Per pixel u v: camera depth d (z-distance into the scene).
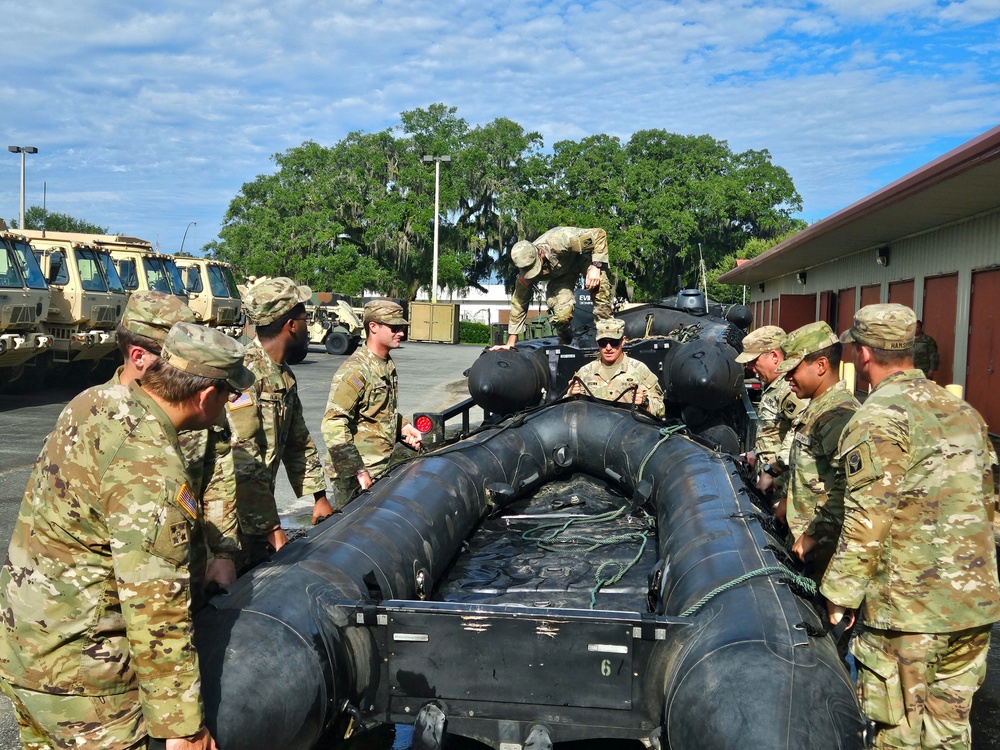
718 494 4.11
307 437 4.04
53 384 17.42
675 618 2.85
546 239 6.54
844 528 2.78
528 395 6.78
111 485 2.05
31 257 14.16
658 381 6.77
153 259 19.31
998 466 2.97
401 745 3.51
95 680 2.12
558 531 4.91
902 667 2.80
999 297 10.17
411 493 4.19
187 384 2.19
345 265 47.34
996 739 3.66
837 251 16.73
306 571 3.07
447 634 2.95
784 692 2.38
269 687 2.48
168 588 2.05
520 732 2.91
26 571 2.12
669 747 2.59
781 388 4.22
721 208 50.47
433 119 52.56
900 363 2.91
